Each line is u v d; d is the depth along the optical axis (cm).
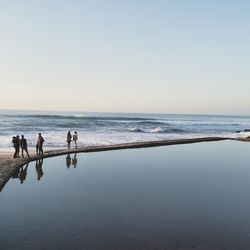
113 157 2294
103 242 795
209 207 1101
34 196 1208
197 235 849
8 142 3089
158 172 1744
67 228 886
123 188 1360
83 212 1027
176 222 947
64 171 1719
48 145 2978
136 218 978
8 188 1325
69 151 2472
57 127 5528
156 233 859
